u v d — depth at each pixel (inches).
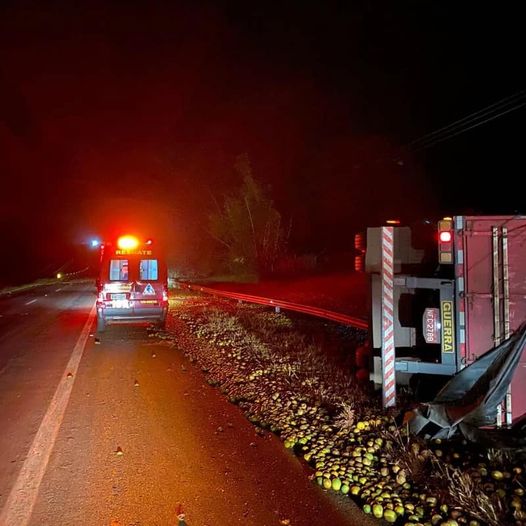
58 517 174.9
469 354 236.5
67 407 295.1
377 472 198.5
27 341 538.6
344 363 390.6
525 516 157.6
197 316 732.7
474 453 213.5
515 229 233.0
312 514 174.7
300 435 237.5
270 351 439.5
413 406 242.2
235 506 180.5
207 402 303.4
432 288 246.7
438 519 162.4
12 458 224.8
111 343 515.5
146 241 576.4
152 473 206.8
